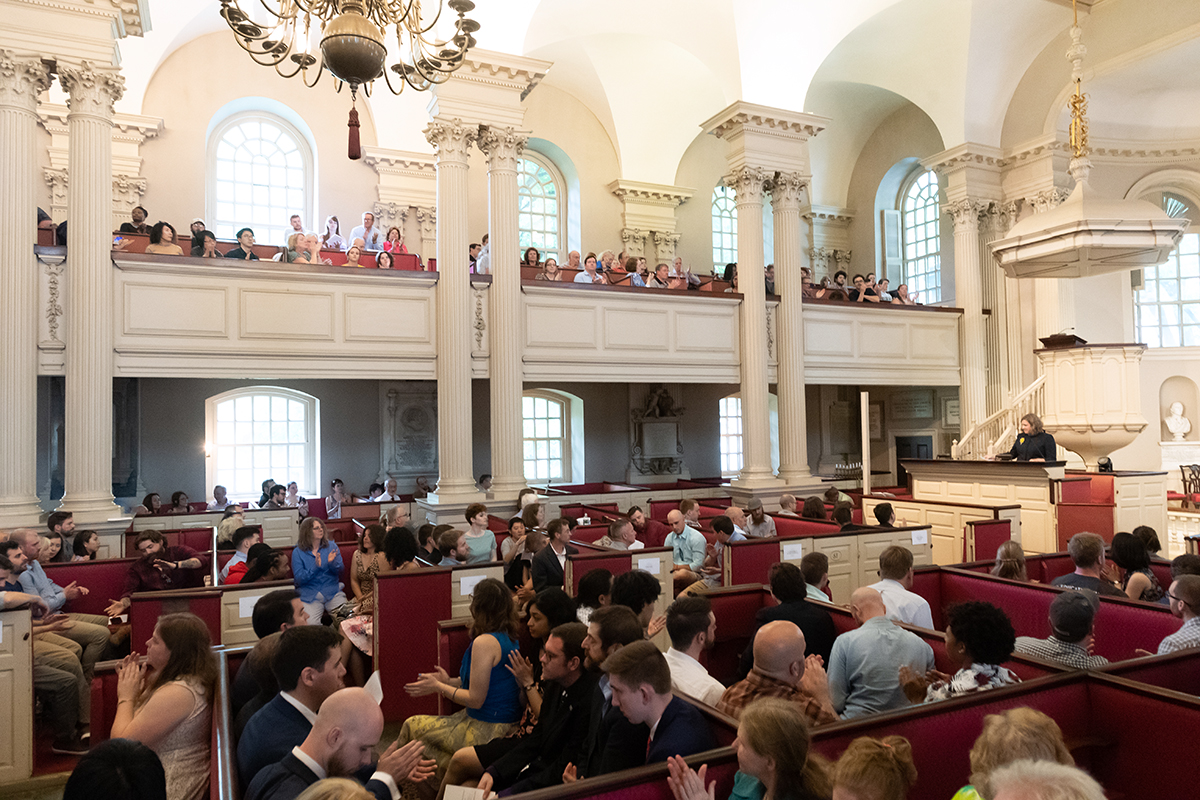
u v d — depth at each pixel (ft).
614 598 14.60
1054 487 31.14
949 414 55.36
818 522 27.86
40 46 27.20
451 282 34.30
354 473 48.01
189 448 44.32
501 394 35.12
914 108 57.36
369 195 50.47
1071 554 18.08
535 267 39.11
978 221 48.11
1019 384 47.50
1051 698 10.34
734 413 61.00
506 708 13.52
